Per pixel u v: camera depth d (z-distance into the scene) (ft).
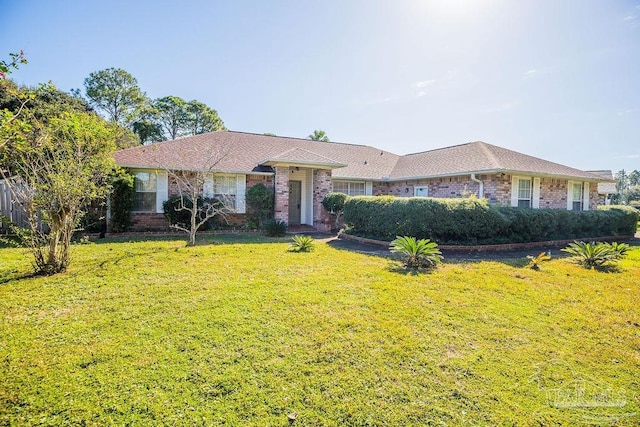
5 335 13.10
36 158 21.91
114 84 120.47
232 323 14.55
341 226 54.29
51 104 63.21
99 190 26.45
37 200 21.38
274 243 37.40
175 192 47.14
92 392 9.70
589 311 17.10
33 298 17.24
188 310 15.96
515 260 29.73
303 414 9.07
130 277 21.38
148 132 125.18
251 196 49.21
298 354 12.09
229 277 21.91
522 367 11.62
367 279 22.15
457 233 35.55
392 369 11.31
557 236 42.63
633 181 242.99
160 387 10.00
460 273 24.23
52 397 9.43
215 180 49.60
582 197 60.03
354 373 11.01
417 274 23.65
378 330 14.23
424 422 8.89
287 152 53.26
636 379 11.06
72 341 12.72
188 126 137.39
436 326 14.82
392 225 37.86
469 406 9.55
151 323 14.43
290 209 59.93
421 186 58.59
